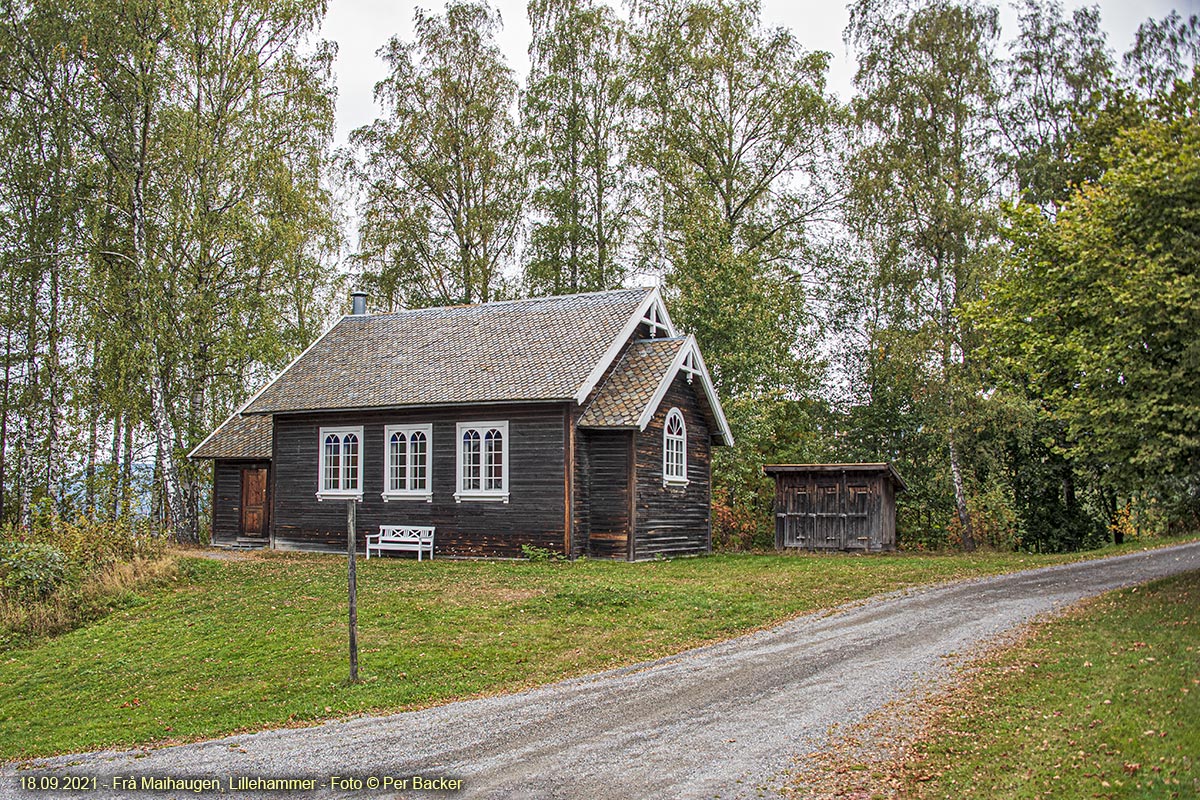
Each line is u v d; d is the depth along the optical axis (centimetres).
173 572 2312
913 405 3525
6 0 3045
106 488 3195
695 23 3825
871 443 3866
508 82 4212
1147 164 1364
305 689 1340
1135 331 1341
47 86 3045
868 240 3453
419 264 4194
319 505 3006
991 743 906
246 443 3253
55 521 2486
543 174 4019
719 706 1107
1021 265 1684
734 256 3447
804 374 3838
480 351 2936
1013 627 1428
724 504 3762
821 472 3005
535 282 4075
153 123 3052
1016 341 1705
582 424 2581
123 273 3017
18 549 2130
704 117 3844
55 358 3244
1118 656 1154
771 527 3812
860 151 3309
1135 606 1471
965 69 3156
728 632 1577
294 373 3195
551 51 4041
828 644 1416
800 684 1182
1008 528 3494
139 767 1016
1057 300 1553
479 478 2717
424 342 3125
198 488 3475
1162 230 1377
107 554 2325
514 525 2648
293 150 3331
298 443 3066
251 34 3231
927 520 3747
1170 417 1357
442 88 4106
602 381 2733
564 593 1892
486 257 4206
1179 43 3048
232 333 3106
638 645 1498
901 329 3219
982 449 3234
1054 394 1600
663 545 2750
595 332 2798
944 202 3048
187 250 3102
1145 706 946
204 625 1798
